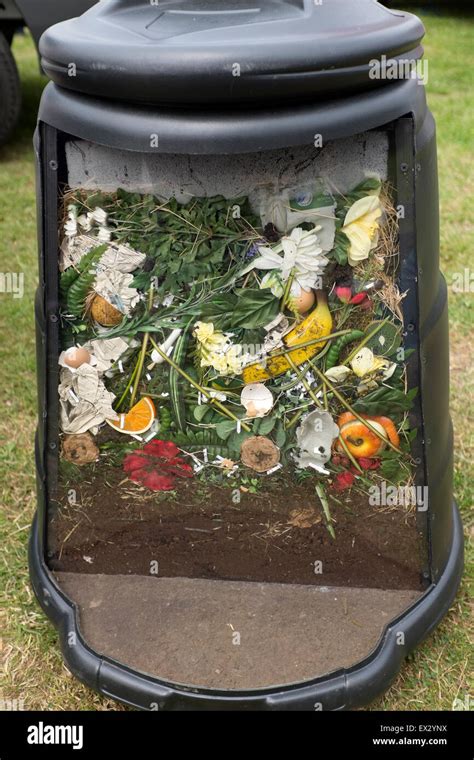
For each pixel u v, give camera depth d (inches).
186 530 65.0
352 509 62.9
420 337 57.4
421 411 59.2
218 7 55.7
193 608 63.4
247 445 61.5
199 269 56.7
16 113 168.1
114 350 59.8
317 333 58.1
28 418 93.0
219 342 58.7
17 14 154.6
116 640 60.7
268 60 47.8
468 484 81.5
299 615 62.7
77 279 58.1
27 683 64.0
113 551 66.3
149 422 61.7
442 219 133.6
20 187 154.8
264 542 64.6
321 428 60.6
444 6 300.2
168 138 50.2
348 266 56.4
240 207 54.8
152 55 48.4
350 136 53.1
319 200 54.6
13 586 71.8
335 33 50.3
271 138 49.9
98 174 55.5
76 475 64.1
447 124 177.3
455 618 68.2
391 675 59.4
